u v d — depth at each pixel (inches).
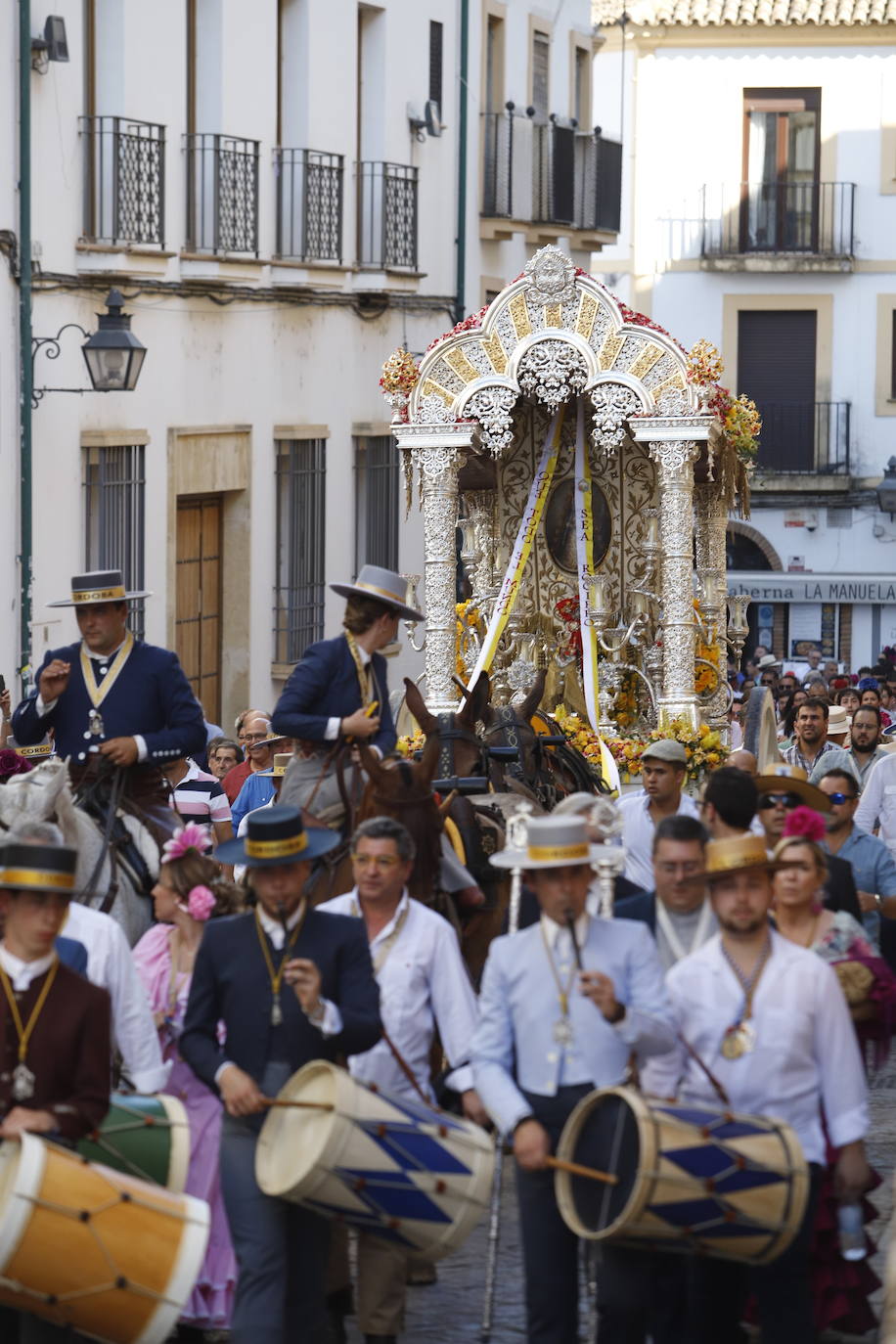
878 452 2640.3
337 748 641.0
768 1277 477.4
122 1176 448.1
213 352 1459.2
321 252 1592.0
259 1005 493.0
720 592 1175.0
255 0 1488.7
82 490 1296.8
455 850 655.8
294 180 1561.3
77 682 684.1
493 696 1093.1
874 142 2630.4
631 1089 462.9
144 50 1346.0
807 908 561.3
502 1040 486.0
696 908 522.9
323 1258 498.3
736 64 2645.2
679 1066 479.8
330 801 646.5
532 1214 471.5
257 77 1499.8
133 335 1259.8
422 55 1787.6
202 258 1406.3
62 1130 451.2
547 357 1026.7
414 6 1764.3
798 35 2623.0
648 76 2662.4
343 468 1680.6
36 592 1234.6
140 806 676.1
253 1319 478.0
